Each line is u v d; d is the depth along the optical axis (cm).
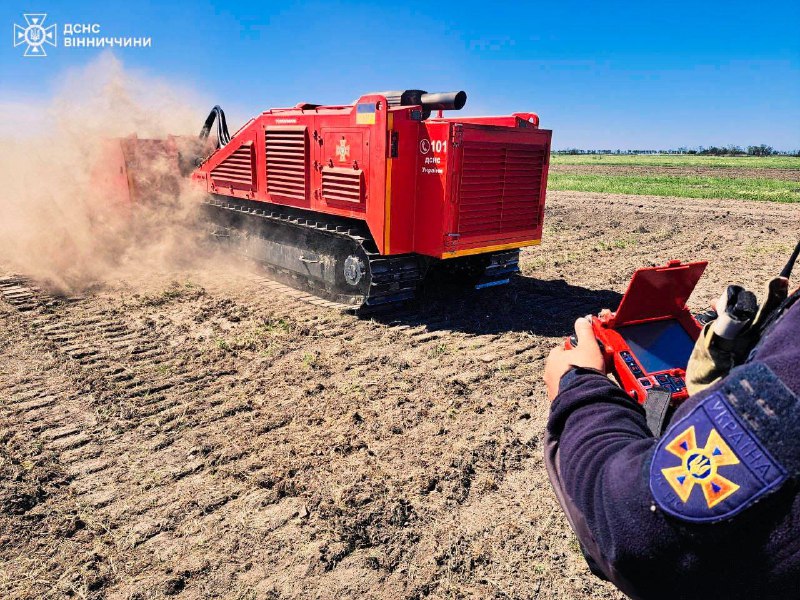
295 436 476
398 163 710
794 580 85
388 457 446
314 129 806
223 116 1108
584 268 1099
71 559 341
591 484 106
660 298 281
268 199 916
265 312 801
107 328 727
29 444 460
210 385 570
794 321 93
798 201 2248
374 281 736
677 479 90
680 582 94
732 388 89
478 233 743
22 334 700
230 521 374
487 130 721
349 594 318
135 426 490
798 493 82
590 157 8906
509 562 345
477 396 552
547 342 697
